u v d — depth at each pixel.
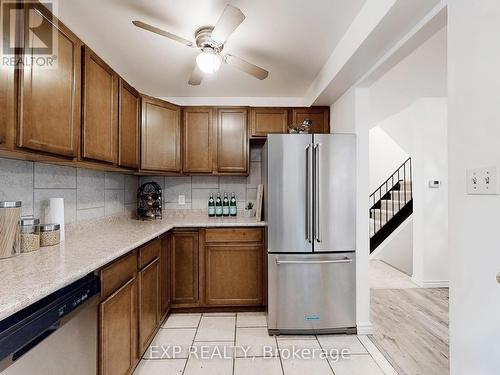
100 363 1.33
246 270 2.74
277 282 2.33
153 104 2.75
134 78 2.76
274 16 1.79
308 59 2.38
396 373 1.82
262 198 2.92
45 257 1.37
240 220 2.97
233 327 2.46
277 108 3.11
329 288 2.33
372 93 3.17
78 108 1.59
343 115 2.65
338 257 2.35
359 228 2.37
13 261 1.30
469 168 1.18
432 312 2.75
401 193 5.14
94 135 1.75
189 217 3.26
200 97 3.30
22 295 0.90
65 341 1.11
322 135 2.34
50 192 1.83
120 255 1.50
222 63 2.41
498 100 1.05
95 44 2.13
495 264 1.07
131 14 1.77
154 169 2.75
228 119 3.09
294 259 2.33
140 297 1.86
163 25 1.89
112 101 2.01
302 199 2.34
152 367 1.88
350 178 2.34
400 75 2.65
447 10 1.32
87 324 1.25
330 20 1.84
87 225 2.25
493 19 1.07
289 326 2.32
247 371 1.84
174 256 2.71
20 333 0.85
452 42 1.27
